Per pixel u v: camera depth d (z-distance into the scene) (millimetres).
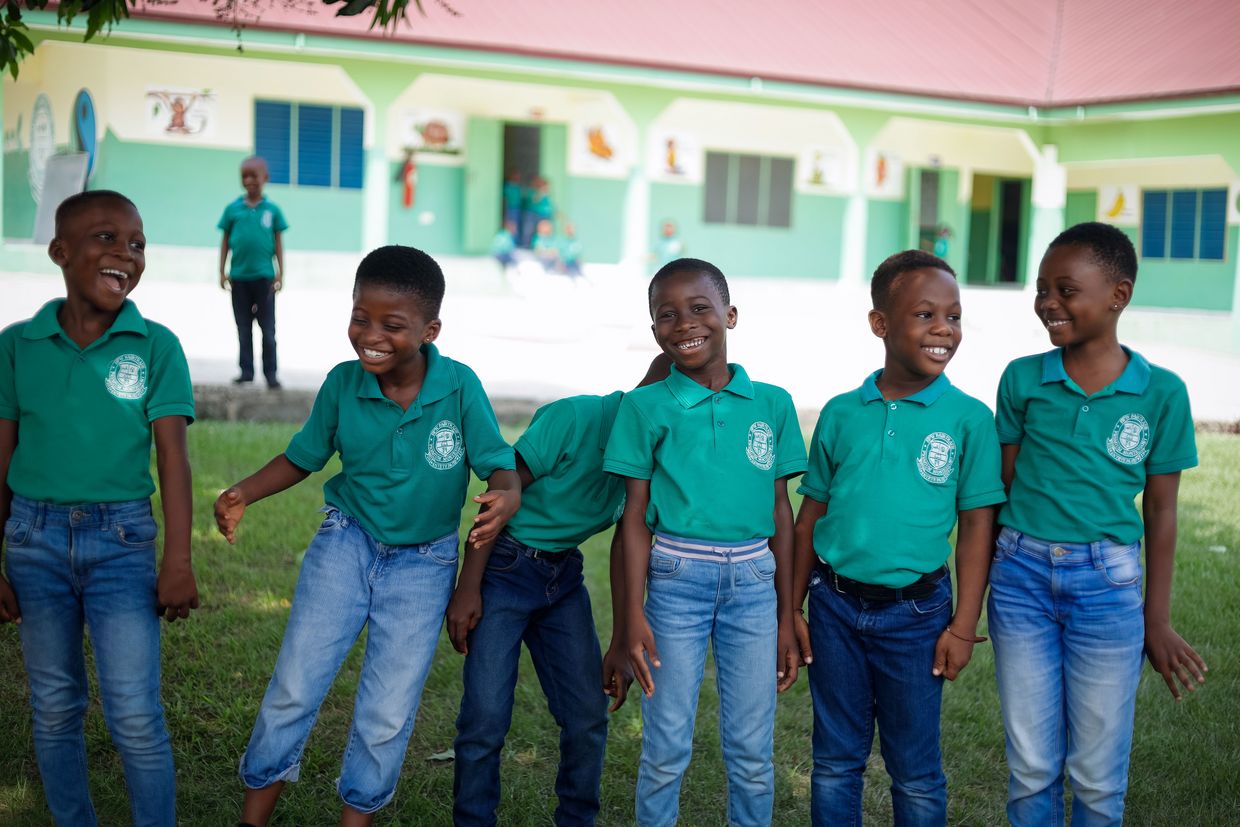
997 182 24125
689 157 21844
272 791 2773
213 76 18500
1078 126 19672
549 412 2992
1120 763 2789
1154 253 21469
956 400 2879
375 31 16297
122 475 2727
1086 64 20297
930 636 2844
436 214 20562
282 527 5758
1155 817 3371
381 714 2770
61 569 2695
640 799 2906
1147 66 19484
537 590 2988
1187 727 3951
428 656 2834
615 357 12609
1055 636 2832
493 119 20609
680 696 2832
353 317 2770
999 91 19734
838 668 2900
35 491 2691
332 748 3668
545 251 19922
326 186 19516
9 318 12289
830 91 18531
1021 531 2871
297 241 19500
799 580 2979
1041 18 21844
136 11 15172
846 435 2906
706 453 2824
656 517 2871
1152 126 18797
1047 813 2834
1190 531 6422
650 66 17594
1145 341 18469
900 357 2854
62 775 2771
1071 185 22547
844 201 23094
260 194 8852
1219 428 10039
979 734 3916
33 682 2738
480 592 2965
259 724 2768
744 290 21203
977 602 2840
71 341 2717
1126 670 2768
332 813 3281
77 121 18328
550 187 21234
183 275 17703
